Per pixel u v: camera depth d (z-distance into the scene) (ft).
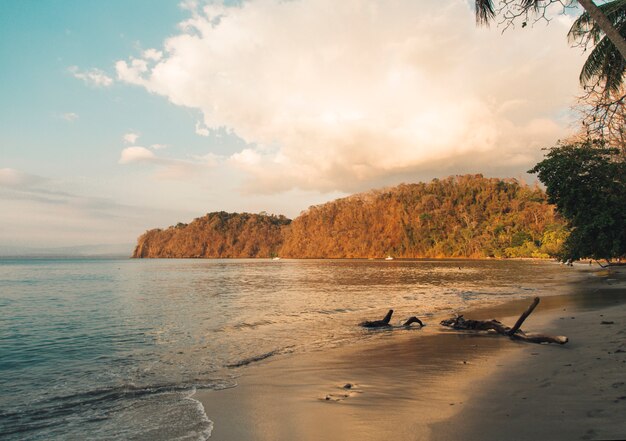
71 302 74.49
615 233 50.42
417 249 489.67
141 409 18.56
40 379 25.09
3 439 15.70
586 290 79.05
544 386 18.84
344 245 576.20
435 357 27.45
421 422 15.12
